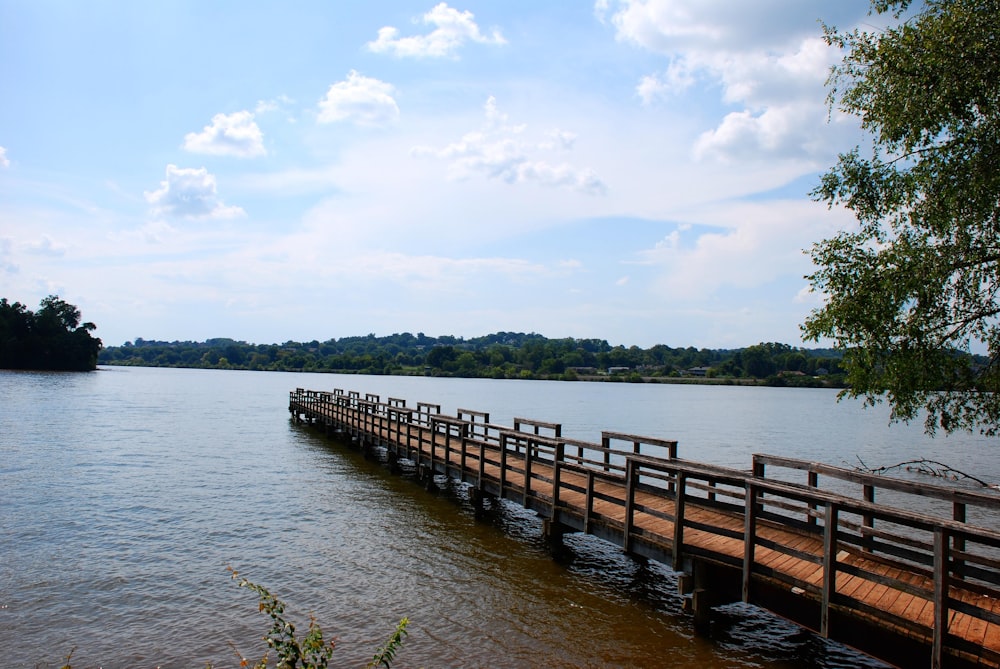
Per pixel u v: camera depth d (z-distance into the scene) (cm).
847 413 6938
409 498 1792
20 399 5319
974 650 557
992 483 2359
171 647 876
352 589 1082
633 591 1061
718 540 920
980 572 573
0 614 979
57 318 11719
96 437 3088
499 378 17288
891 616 622
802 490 706
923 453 3347
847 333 1454
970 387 1432
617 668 795
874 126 1459
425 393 8750
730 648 848
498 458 1748
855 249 1465
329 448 2852
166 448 2778
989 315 1392
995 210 1322
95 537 1390
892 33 1411
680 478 877
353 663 819
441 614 972
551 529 1209
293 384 11156
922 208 1399
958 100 1301
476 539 1375
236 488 1925
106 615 979
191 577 1144
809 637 883
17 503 1686
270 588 1091
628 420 5138
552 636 889
